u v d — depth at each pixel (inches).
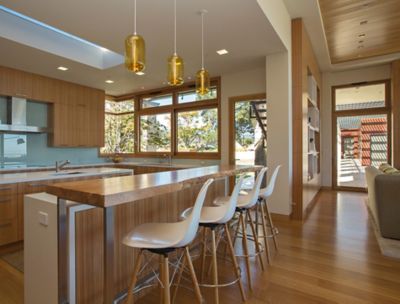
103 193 45.2
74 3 100.7
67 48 164.6
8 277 92.4
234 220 121.6
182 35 131.2
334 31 179.3
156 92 251.9
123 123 284.4
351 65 247.3
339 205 200.7
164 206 91.2
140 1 99.9
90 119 240.8
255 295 79.0
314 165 225.1
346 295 78.7
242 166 117.3
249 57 164.9
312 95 203.0
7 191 118.1
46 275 61.9
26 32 142.6
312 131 211.0
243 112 198.8
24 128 192.9
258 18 113.9
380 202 127.2
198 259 105.5
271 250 113.3
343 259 104.0
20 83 188.4
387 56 225.0
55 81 212.1
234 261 76.4
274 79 159.5
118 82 223.8
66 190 50.5
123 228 74.6
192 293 80.7
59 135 214.7
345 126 270.1
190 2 101.1
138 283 79.7
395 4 146.5
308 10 149.6
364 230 139.9
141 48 77.7
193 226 53.0
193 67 184.2
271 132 161.2
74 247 60.9
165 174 80.2
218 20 115.8
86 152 255.9
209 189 118.4
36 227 64.9
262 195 99.3
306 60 173.5
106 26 120.4
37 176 128.6
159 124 252.8
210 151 218.7
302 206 158.1
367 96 256.7
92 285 64.5
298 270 95.0
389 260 102.8
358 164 263.3
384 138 249.4
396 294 79.0
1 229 116.4
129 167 237.0
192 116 230.5
